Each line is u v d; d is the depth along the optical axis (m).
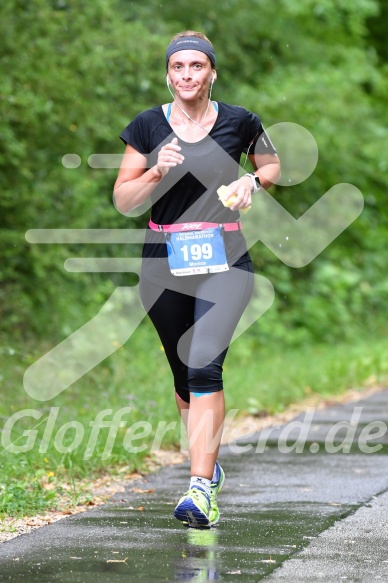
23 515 11.36
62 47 25.56
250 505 11.92
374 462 15.02
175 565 9.14
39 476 12.89
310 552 9.66
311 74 37.25
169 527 10.68
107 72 27.23
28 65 23.53
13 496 11.67
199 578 8.73
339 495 12.54
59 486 12.62
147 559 9.34
